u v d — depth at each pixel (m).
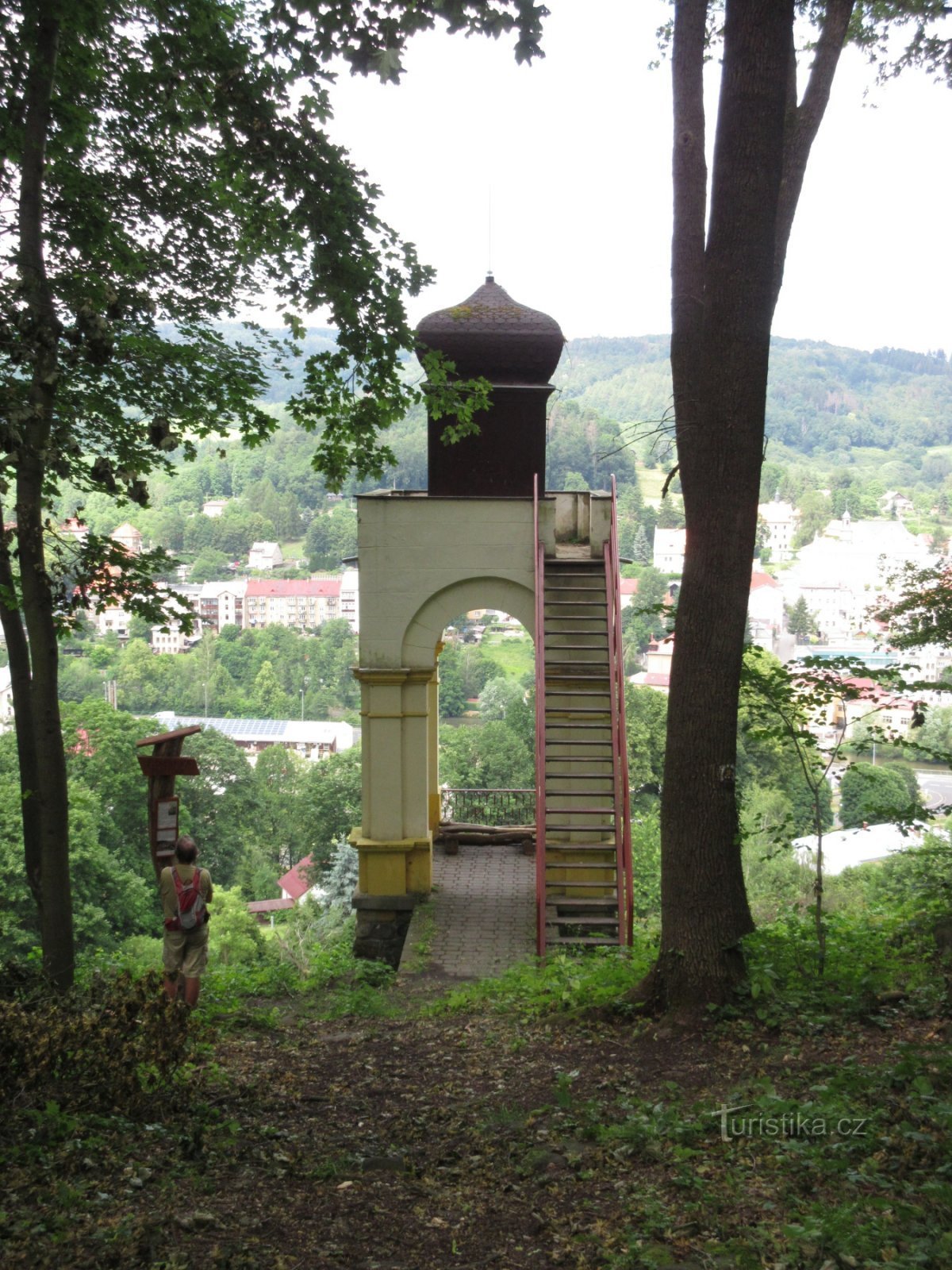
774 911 18.59
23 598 9.59
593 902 13.73
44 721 9.67
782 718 8.59
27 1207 4.79
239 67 9.95
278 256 11.69
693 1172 5.19
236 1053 8.38
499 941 13.60
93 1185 5.08
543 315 16.22
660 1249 4.42
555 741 14.38
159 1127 5.98
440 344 16.02
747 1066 6.70
